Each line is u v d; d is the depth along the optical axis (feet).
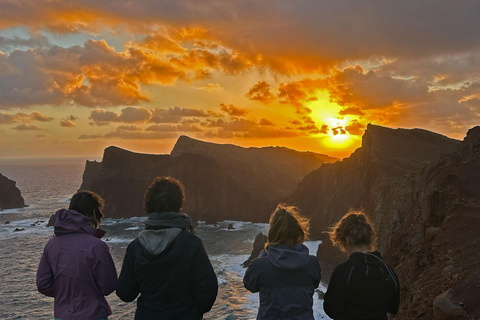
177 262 14.78
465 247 36.11
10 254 316.60
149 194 15.81
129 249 15.44
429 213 56.54
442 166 97.40
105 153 563.48
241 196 536.42
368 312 15.71
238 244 352.69
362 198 290.97
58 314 16.72
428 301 31.60
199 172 549.13
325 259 243.60
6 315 176.55
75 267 16.57
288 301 15.64
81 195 18.39
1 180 655.35
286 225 16.30
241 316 158.61
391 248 63.21
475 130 75.05
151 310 15.02
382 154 285.84
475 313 24.71
